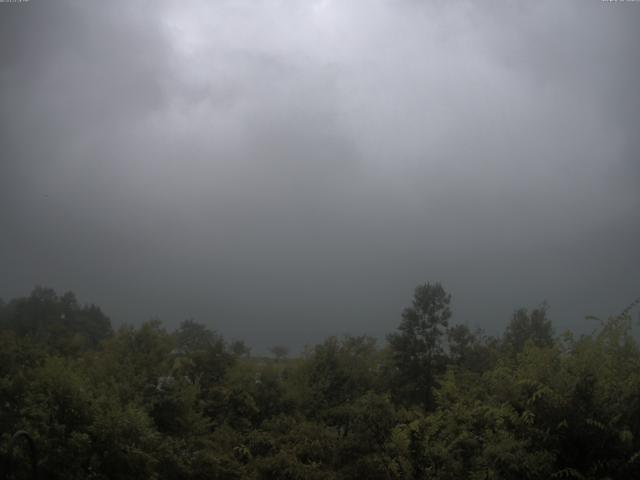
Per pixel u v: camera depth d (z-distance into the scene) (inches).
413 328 772.6
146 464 396.2
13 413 391.2
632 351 332.5
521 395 318.0
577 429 288.5
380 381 770.8
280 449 514.9
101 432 384.8
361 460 400.2
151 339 600.4
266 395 682.2
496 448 290.8
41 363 490.6
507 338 768.9
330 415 653.3
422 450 370.0
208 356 704.4
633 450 276.7
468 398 383.9
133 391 497.0
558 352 332.8
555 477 284.5
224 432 566.6
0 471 345.1
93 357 581.9
